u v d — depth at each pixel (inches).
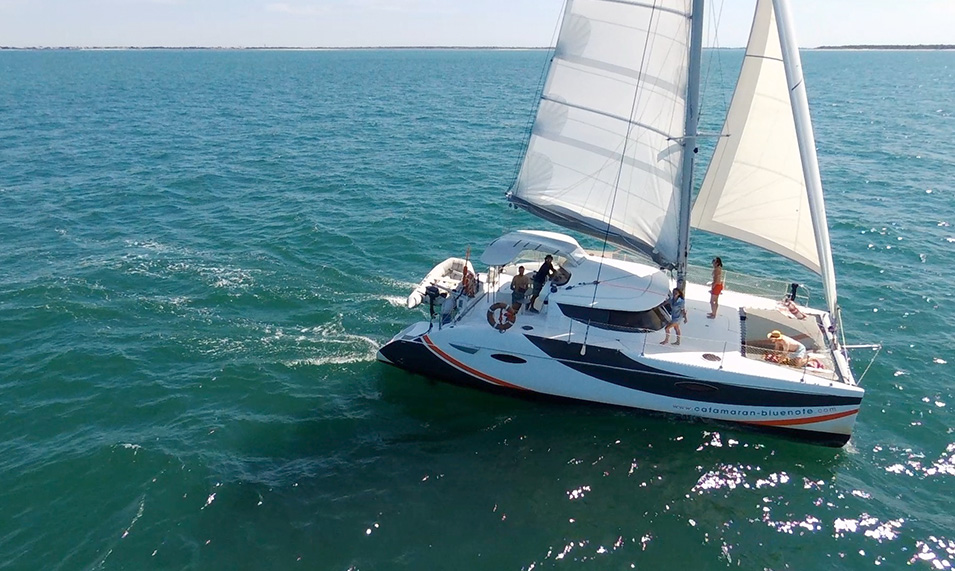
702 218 702.5
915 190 1547.7
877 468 608.1
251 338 813.2
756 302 751.7
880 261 1101.1
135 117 2918.3
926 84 5265.8
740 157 657.6
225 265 1028.5
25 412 667.4
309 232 1196.5
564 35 640.4
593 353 657.0
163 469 584.7
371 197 1467.8
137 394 698.8
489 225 1283.2
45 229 1211.2
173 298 910.4
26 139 2234.3
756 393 625.0
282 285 959.6
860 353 802.2
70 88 4697.3
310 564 492.4
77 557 496.7
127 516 534.3
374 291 952.9
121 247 1109.7
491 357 686.5
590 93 641.0
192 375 734.5
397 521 534.3
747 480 588.4
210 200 1435.8
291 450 620.1
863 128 2596.0
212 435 634.8
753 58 625.9
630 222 660.1
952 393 714.2
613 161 649.6
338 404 692.1
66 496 554.9
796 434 636.1
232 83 5492.1
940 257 1112.2
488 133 2437.3
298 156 1957.4
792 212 646.5
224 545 508.4
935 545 521.3
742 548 517.3
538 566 494.6
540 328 684.7
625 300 676.1
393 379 737.0
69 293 912.9
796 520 546.0
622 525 535.8
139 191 1497.3
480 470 594.9
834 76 6584.6
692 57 577.6
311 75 6953.7
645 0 583.2
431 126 2632.9
